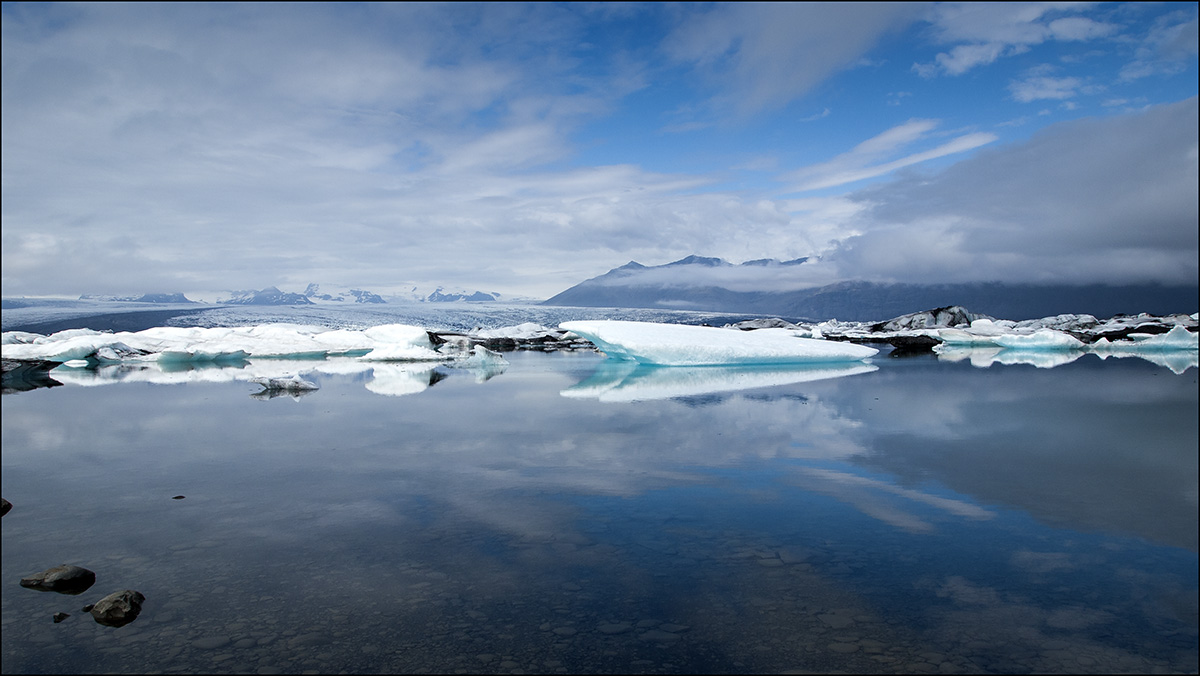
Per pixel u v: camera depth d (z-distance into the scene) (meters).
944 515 3.89
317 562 3.21
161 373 18.12
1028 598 2.75
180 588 2.90
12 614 2.65
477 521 3.84
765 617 2.60
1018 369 16.11
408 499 4.34
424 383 13.53
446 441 6.49
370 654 2.34
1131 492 4.37
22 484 4.84
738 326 46.38
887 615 2.61
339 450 6.07
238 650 2.37
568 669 2.24
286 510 4.11
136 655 2.34
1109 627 2.50
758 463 5.35
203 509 4.14
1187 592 2.79
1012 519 3.81
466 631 2.51
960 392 10.62
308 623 2.57
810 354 18.58
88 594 2.84
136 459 5.75
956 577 2.97
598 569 3.10
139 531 3.70
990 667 2.23
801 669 2.23
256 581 2.98
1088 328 39.12
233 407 9.55
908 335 33.56
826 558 3.21
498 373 16.47
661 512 3.99
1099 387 11.33
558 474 5.02
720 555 3.26
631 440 6.44
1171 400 9.36
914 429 6.96
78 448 6.31
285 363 22.81
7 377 17.20
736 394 10.55
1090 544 3.38
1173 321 40.03
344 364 21.86
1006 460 5.39
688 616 2.62
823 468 5.15
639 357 18.19
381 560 3.22
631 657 2.31
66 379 16.16
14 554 3.35
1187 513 3.90
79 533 3.67
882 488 4.52
